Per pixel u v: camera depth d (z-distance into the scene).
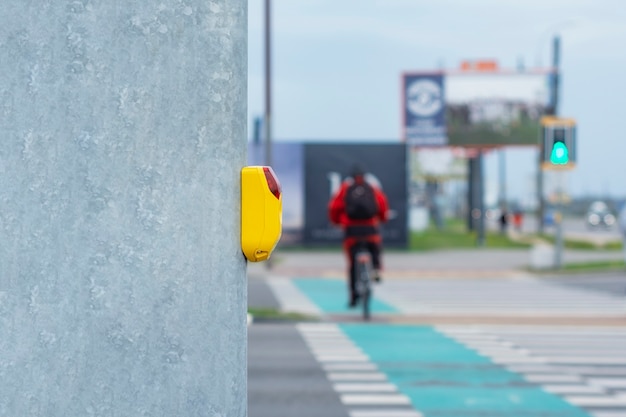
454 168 86.19
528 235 70.69
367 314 18.41
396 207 48.06
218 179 3.49
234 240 3.52
